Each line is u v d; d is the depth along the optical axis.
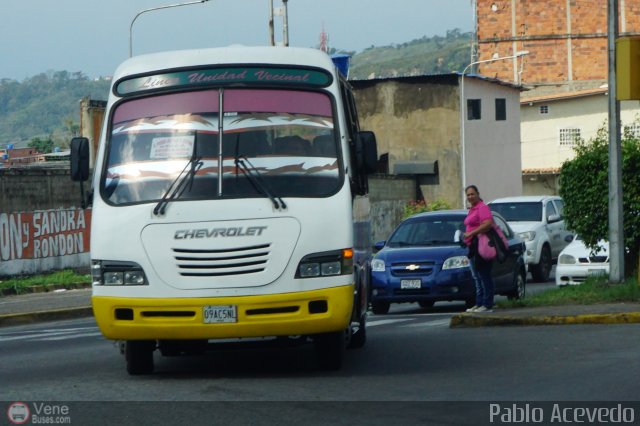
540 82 90.06
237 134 12.81
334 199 12.50
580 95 79.38
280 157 12.70
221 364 14.42
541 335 15.89
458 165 67.88
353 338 15.47
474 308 19.09
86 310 27.42
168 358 15.39
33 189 38.47
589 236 22.59
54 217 39.44
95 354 16.34
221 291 12.14
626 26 89.75
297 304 12.18
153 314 12.30
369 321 21.09
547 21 89.69
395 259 22.55
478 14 90.62
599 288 20.03
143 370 13.41
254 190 12.46
